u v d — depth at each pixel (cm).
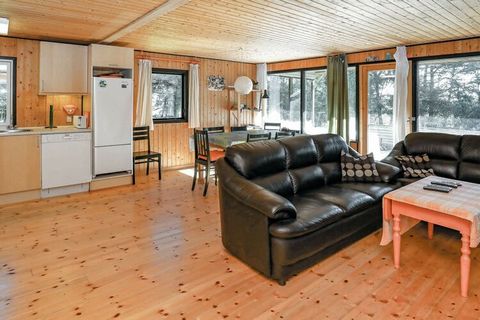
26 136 441
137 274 261
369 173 377
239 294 234
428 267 272
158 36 479
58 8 342
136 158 549
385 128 585
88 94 511
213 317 208
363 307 218
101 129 502
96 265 275
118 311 213
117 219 384
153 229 354
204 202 451
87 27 419
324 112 683
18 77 485
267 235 247
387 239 288
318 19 381
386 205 281
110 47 507
